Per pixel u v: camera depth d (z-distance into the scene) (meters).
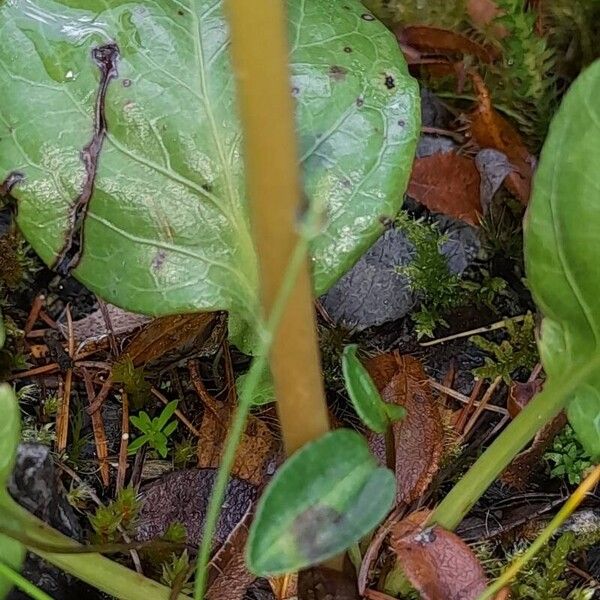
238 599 0.12
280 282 0.07
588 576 0.13
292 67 0.11
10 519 0.10
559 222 0.09
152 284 0.11
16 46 0.11
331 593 0.10
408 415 0.13
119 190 0.11
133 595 0.11
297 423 0.09
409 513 0.12
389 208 0.11
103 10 0.11
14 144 0.11
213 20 0.11
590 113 0.09
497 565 0.13
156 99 0.11
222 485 0.08
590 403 0.10
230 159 0.11
